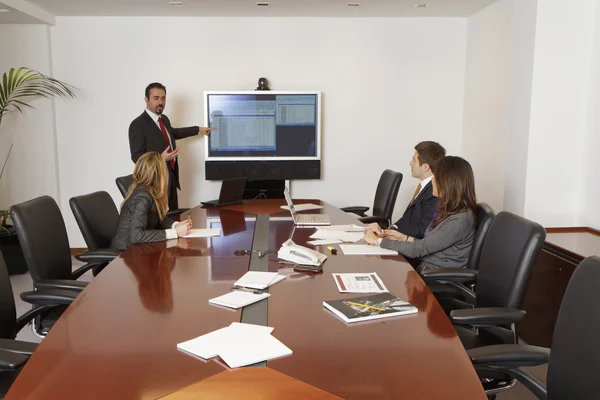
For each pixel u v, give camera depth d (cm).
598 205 366
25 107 562
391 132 606
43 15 533
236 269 250
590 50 373
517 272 212
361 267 254
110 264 260
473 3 518
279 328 177
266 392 131
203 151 597
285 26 583
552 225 390
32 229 260
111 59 574
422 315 189
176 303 202
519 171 397
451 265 291
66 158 583
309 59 589
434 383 139
